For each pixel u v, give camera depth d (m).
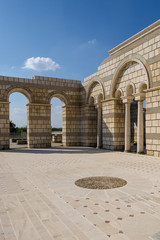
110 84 20.45
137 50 16.94
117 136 19.98
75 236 4.17
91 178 8.81
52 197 6.54
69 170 10.66
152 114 15.49
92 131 25.22
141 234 4.21
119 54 19.12
